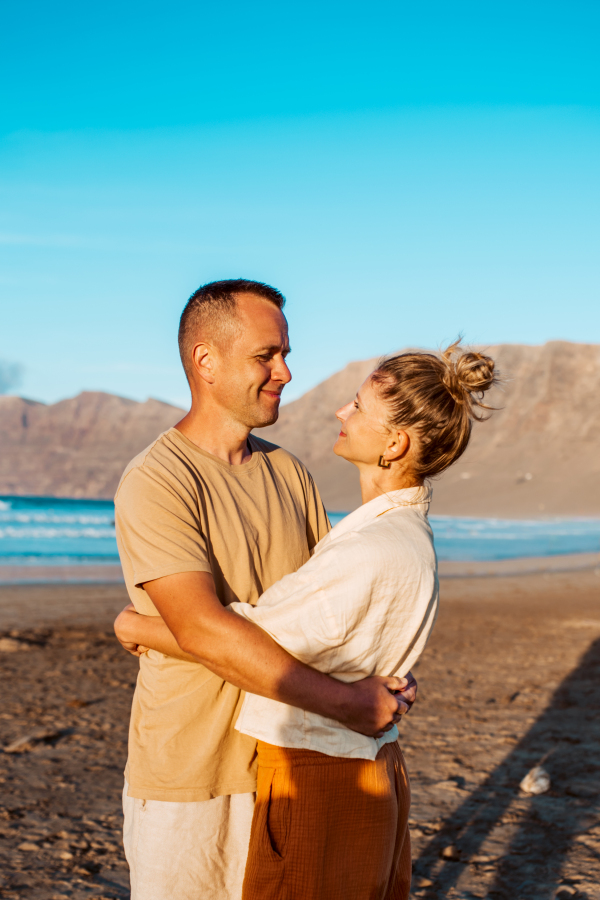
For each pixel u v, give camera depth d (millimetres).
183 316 1880
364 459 1741
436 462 1700
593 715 5895
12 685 6734
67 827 3729
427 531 1669
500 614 12414
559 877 3178
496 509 117438
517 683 7102
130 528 1654
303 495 2121
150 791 1653
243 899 1546
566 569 23109
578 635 10148
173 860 1633
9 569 19562
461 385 1683
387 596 1516
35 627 10000
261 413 1869
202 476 1793
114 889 3102
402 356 1732
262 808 1555
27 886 3102
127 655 8266
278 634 1498
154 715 1672
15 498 93188
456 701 6375
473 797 4141
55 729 5383
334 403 172500
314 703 1471
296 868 1485
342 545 1535
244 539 1793
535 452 137875
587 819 3814
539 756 4859
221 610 1512
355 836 1517
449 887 3119
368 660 1539
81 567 20500
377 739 1597
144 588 1627
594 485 121750
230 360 1796
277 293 1882
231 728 1670
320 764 1511
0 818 3816
